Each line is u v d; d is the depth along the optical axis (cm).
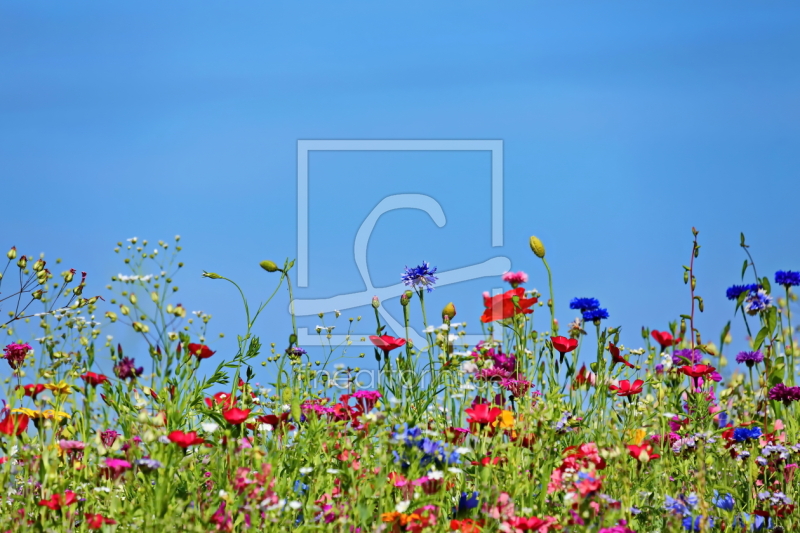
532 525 254
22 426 263
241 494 257
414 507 257
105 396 269
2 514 259
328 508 261
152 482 265
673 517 260
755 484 274
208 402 276
